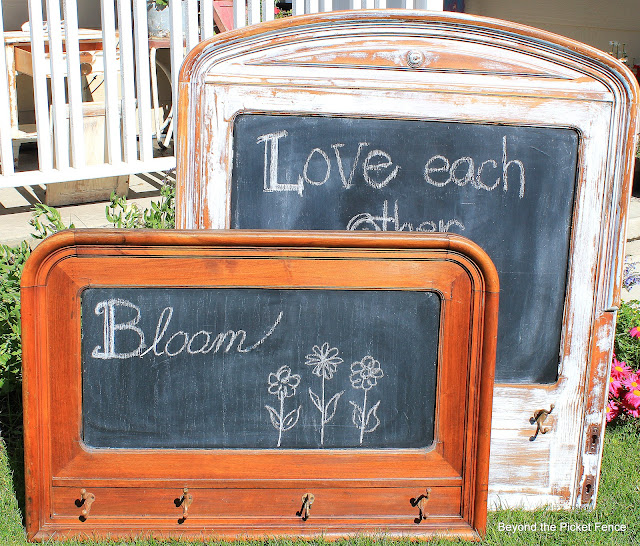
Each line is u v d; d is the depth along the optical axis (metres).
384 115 2.70
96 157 5.70
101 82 6.68
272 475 2.59
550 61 2.70
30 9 4.95
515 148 2.74
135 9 5.18
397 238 2.43
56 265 2.41
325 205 2.75
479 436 2.58
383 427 2.59
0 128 4.95
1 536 2.60
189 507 2.60
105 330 2.48
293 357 2.54
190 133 2.67
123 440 2.54
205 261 2.45
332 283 2.49
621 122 2.72
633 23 7.11
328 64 2.67
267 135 2.70
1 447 3.20
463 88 2.69
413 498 2.64
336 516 2.64
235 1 5.05
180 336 2.50
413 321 2.54
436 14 2.62
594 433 2.90
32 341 2.43
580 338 2.84
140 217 4.57
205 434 2.56
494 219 2.78
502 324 2.84
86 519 2.58
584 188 2.76
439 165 2.74
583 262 2.80
